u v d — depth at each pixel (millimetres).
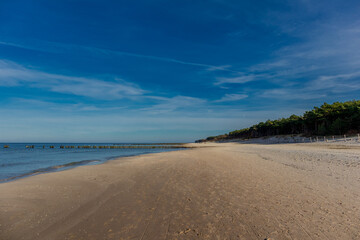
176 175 11578
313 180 8984
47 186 9422
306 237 4168
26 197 7672
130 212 5973
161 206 6402
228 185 8680
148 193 7926
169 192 7961
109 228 4965
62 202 7055
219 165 15266
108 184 9711
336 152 21641
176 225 4996
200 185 8906
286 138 75188
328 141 44312
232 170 12609
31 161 24859
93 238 4496
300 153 22469
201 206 6250
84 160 25500
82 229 4949
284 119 94188
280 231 4457
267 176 10258
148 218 5496
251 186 8328
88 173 12961
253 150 33625
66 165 19688
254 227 4703
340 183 8297
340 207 5699
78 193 8180
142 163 18438
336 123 53594
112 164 17891
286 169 12227
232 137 162000
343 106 56656
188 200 6871
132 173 12781
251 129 127562
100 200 7203
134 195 7715
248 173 11328
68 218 5652
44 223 5348
